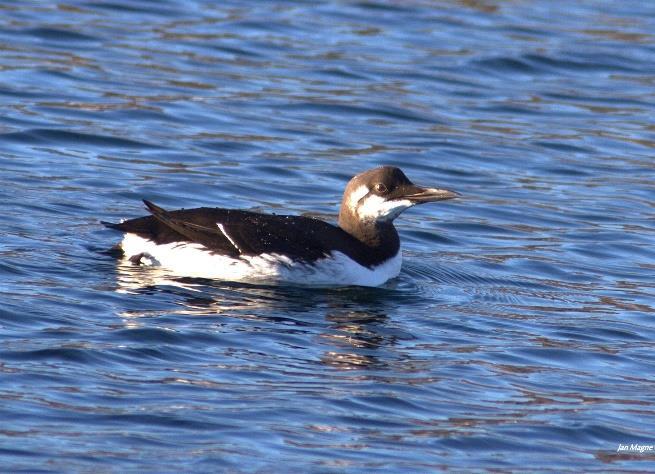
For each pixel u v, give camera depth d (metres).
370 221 14.16
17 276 12.97
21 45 22.67
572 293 14.10
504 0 28.22
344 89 22.06
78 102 20.14
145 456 9.07
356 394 10.59
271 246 13.55
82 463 8.89
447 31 25.78
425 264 14.87
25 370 10.48
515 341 12.35
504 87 23.03
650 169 19.42
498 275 14.62
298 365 11.20
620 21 27.20
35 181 16.64
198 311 12.45
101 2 25.77
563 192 18.20
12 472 8.69
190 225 13.66
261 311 12.67
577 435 10.07
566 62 24.39
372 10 26.86
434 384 10.99
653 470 9.51
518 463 9.49
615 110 22.22
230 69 22.58
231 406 10.10
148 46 23.38
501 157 19.52
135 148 18.55
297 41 24.45
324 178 17.95
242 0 26.88
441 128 20.64
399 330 12.48
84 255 13.94
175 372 10.77
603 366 11.78
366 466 9.20
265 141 19.31
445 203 17.42
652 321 13.20
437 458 9.46
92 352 11.00
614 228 16.70
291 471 8.99
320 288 13.66
